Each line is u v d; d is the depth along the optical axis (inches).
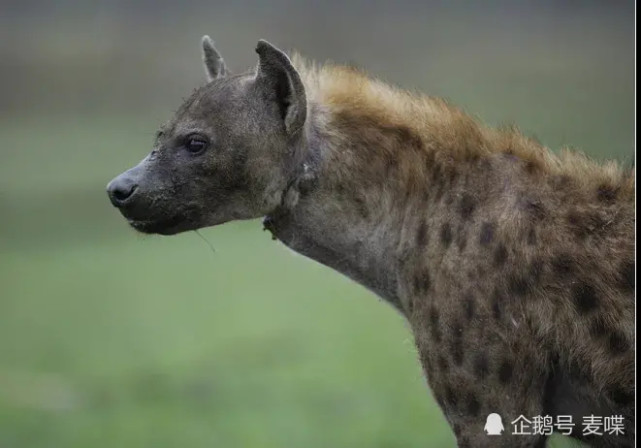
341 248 512.1
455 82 2417.6
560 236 469.7
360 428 918.4
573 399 476.4
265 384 1050.7
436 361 480.1
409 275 494.6
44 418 986.7
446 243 483.2
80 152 2183.8
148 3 2822.3
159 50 2664.9
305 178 504.7
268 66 499.2
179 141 510.0
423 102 516.1
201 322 1311.5
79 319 1341.0
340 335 1227.9
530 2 2935.5
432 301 482.0
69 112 2468.0
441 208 490.9
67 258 1665.8
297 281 1525.6
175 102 2487.7
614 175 482.0
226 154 504.1
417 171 498.3
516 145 495.8
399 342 1190.3
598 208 475.2
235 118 503.8
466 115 511.8
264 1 2795.3
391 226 502.9
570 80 2412.6
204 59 563.2
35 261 1647.4
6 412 1000.9
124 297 1446.9
